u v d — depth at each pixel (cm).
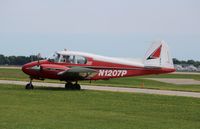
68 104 5122
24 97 5700
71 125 3719
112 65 7781
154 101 5744
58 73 7294
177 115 4566
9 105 4812
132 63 7994
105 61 7719
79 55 7544
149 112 4712
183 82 14275
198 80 16062
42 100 5431
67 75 7344
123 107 5034
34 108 4638
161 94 6894
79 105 5072
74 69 7212
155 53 8219
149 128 3731
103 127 3694
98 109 4788
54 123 3772
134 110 4819
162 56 8256
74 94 6331
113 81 12900
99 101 5544
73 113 4397
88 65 7569
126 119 4153
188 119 4344
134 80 14100
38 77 7338
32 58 7769
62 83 9206
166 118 4341
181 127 3844
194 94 7225
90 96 6119
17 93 6216
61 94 6262
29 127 3544
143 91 7594
